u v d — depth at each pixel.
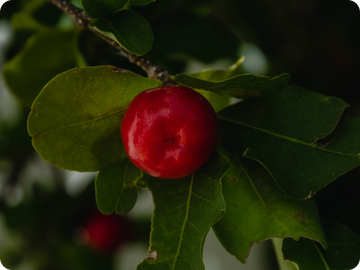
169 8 0.25
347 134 0.19
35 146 0.18
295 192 0.18
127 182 0.19
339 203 0.25
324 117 0.19
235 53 0.25
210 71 0.20
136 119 0.18
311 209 0.19
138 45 0.18
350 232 0.19
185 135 0.18
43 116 0.18
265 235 0.19
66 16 0.25
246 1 0.27
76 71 0.18
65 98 0.18
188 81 0.19
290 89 0.19
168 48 0.25
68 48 0.23
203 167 0.19
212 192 0.18
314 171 0.18
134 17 0.19
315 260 0.19
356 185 0.25
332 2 0.27
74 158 0.19
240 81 0.18
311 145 0.19
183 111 0.18
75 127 0.18
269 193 0.19
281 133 0.19
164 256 0.18
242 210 0.19
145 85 0.19
